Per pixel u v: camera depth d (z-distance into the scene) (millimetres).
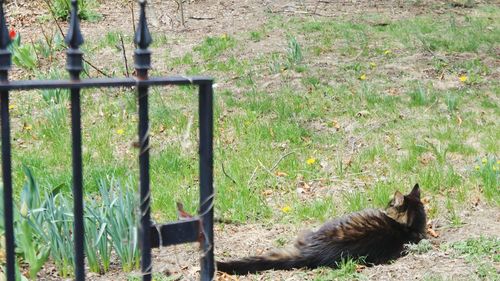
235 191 10211
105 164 11398
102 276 7852
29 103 14531
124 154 11977
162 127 13000
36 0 21688
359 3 21812
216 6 21438
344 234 8047
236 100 14117
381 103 13805
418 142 12094
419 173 10734
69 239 7852
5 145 4793
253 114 13359
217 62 16453
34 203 7965
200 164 5289
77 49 4863
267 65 16172
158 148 12180
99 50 17641
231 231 9164
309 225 9305
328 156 11727
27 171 8008
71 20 4848
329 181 10773
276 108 13641
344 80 15172
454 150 11758
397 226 8281
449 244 8227
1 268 7527
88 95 14523
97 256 7992
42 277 7852
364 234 8086
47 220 7840
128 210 7953
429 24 19250
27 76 16109
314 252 7938
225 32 18875
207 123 5215
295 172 11023
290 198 10180
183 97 14453
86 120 13461
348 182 10750
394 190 10133
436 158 11445
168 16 20344
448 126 12758
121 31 19188
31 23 20234
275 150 11953
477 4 21906
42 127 13133
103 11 21328
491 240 8312
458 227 8938
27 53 16500
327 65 16047
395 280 7477
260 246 8680
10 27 19812
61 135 12719
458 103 13906
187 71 15938
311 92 14477
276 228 9250
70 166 11414
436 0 22219
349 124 13055
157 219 9500
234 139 12484
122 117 13469
